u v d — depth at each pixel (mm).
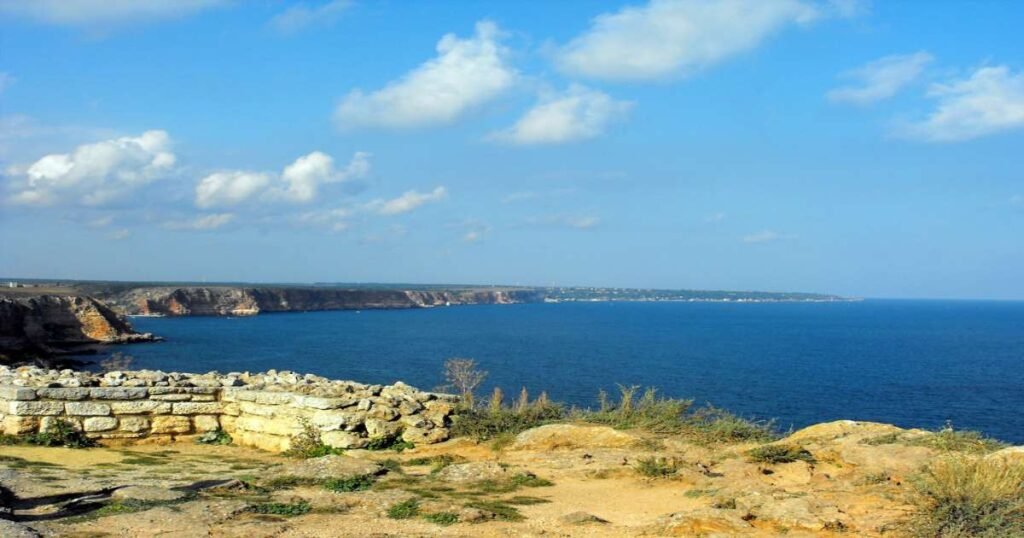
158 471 15703
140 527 10391
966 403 50125
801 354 88375
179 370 64688
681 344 103688
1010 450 12281
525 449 18344
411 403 20484
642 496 13602
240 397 20422
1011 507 9875
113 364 68250
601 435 18719
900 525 10398
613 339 112625
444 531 10672
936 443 14469
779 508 11266
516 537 10477
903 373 68000
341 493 13016
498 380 57969
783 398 50938
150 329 126438
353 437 18656
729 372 67000
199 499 12133
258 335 114375
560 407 23016
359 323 157375
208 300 194125
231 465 17047
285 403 19609
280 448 19344
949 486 10305
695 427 19328
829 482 13367
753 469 14609
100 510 11266
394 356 80062
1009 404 49906
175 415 20172
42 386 18891
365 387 21500
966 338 124000
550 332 130125
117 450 18453
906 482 12375
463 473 14922
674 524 10977
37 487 12648
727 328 152625
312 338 108812
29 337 77250
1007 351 95500
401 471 15703
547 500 13172
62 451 17672
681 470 15055
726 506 11953
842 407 47594
